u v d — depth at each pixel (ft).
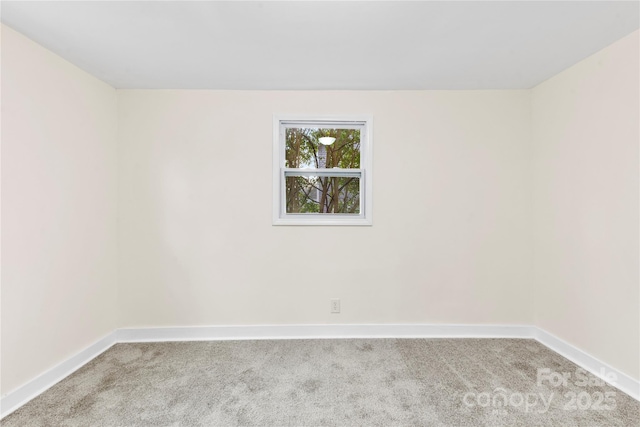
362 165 8.38
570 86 6.85
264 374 6.29
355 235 8.18
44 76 5.88
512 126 8.10
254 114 8.07
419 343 7.75
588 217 6.46
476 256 8.17
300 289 8.17
